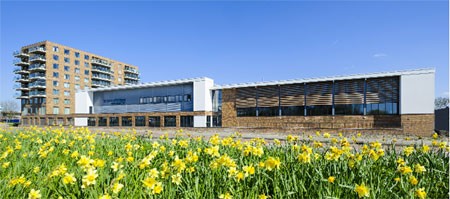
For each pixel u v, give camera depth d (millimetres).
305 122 27828
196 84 36000
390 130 22312
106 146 6426
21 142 6895
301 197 2670
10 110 87375
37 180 3166
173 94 39438
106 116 42969
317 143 4902
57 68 65188
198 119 34969
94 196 2596
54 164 4258
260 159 4359
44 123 58000
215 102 36156
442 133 21688
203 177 3268
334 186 2783
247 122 31297
